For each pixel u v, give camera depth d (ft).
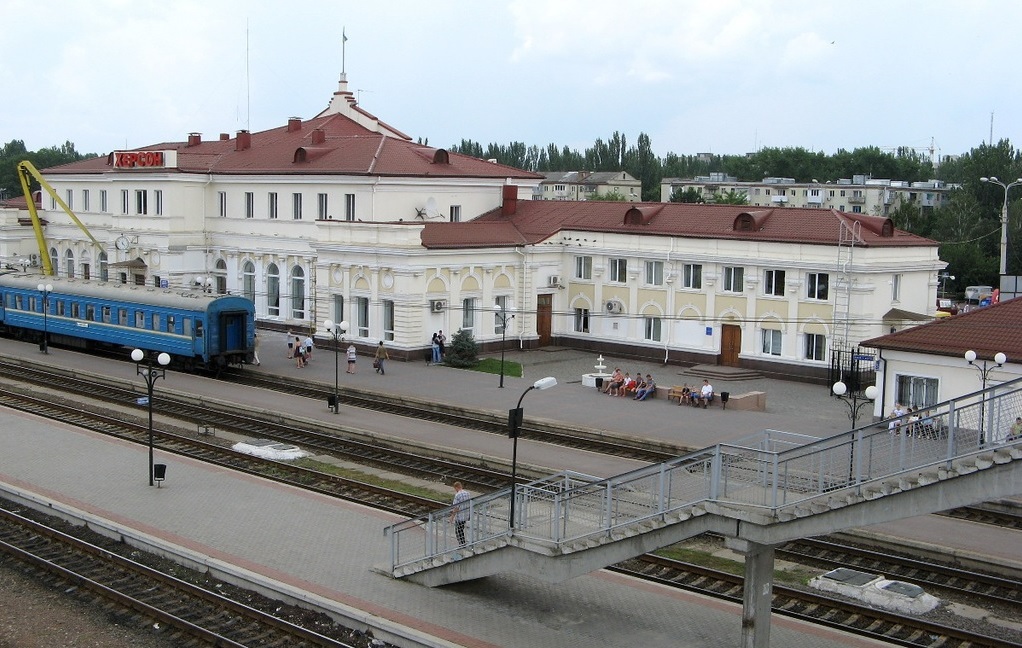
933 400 136.98
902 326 173.58
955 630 75.10
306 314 229.45
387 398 161.68
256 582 82.23
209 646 74.23
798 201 485.15
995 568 89.51
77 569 88.22
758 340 183.62
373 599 78.84
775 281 181.16
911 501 63.52
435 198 222.48
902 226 348.18
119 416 150.92
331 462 128.57
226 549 89.45
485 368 186.70
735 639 73.15
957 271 302.66
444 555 80.33
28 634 76.02
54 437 131.34
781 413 151.23
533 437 137.90
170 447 132.05
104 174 265.95
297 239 228.84
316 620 77.30
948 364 134.62
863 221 180.65
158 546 90.53
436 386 168.66
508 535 76.48
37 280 219.82
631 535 72.13
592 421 143.43
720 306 187.93
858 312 170.81
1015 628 77.97
